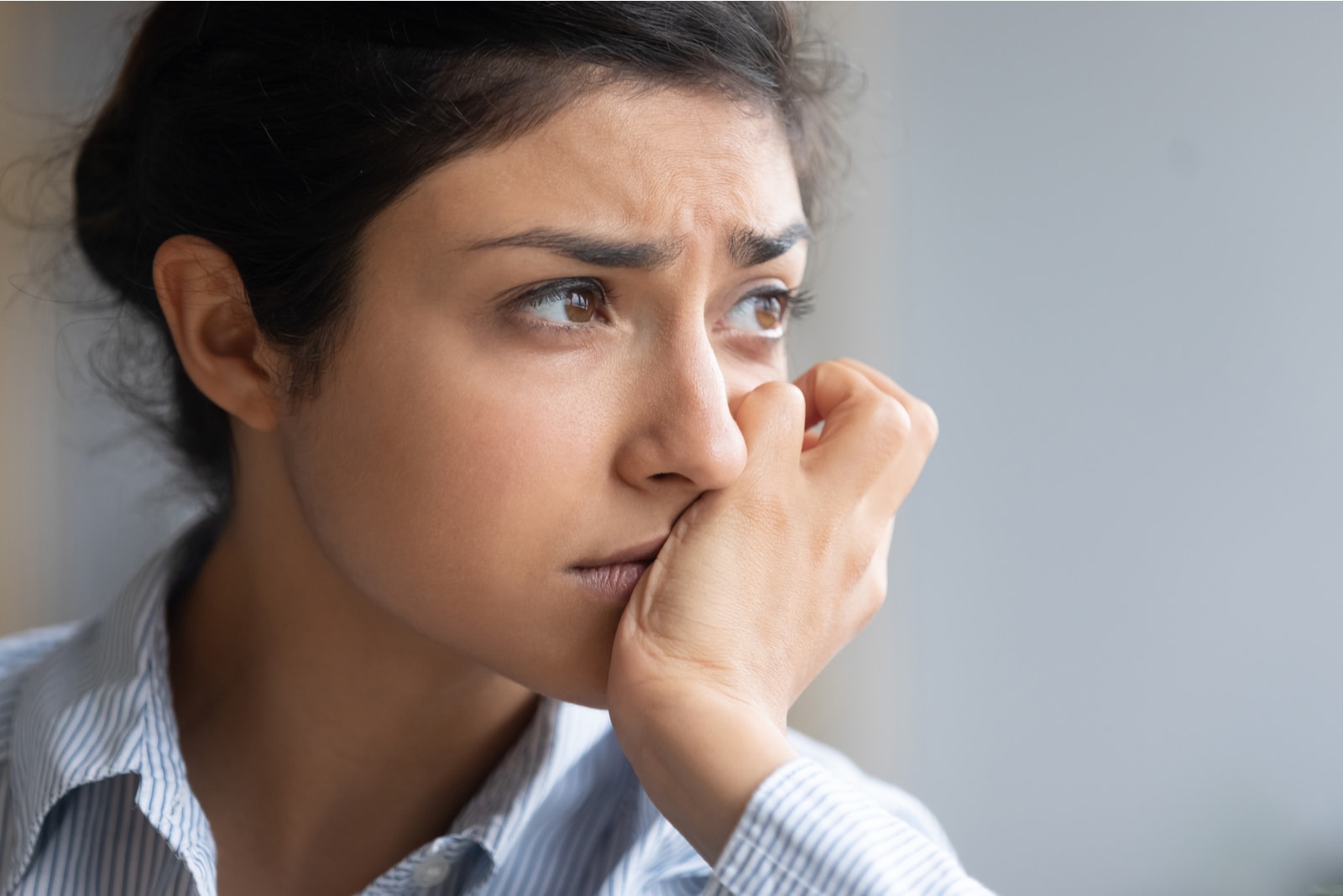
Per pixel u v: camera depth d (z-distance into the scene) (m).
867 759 2.04
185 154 0.98
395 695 1.04
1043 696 1.92
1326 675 1.70
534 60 0.83
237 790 1.08
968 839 1.97
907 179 1.94
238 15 0.94
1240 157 1.71
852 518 0.98
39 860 1.02
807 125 1.13
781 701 0.90
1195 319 1.76
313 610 1.03
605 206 0.84
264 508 1.05
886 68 1.92
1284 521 1.72
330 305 0.90
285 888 1.07
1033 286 1.88
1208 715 1.80
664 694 0.84
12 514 2.38
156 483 2.37
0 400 2.34
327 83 0.88
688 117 0.86
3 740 1.15
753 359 1.02
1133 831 1.86
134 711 1.01
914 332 1.96
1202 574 1.79
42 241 1.65
